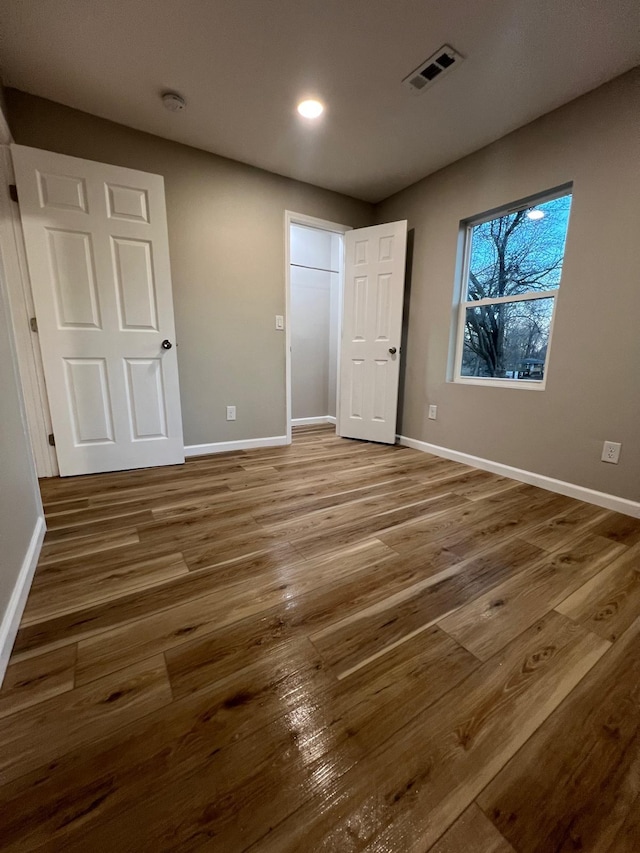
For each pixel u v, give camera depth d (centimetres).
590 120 195
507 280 256
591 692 93
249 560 148
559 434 222
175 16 155
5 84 198
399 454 309
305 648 105
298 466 272
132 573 138
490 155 246
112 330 239
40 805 67
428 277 302
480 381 278
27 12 152
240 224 285
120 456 255
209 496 212
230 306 292
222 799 69
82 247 223
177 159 254
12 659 99
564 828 66
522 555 154
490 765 76
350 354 351
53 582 132
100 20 157
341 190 322
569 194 217
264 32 163
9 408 131
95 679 94
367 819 66
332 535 169
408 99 204
